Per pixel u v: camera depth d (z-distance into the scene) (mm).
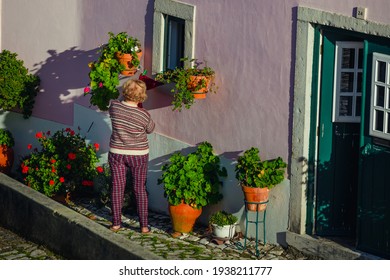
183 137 12562
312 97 11070
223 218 11578
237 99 11797
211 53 12016
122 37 12625
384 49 10281
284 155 11344
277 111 11367
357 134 11133
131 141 11516
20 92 14695
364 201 10703
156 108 12875
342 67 11008
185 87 11852
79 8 13898
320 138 11125
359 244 10828
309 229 11297
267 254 11305
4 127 15328
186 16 12188
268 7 11305
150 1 12773
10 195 11992
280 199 11422
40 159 13438
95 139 13836
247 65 11633
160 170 12867
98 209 13039
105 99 12711
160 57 12656
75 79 14133
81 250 10750
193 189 11742
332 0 10633
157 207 12945
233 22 11719
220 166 11992
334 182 11234
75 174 13352
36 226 11523
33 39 14695
